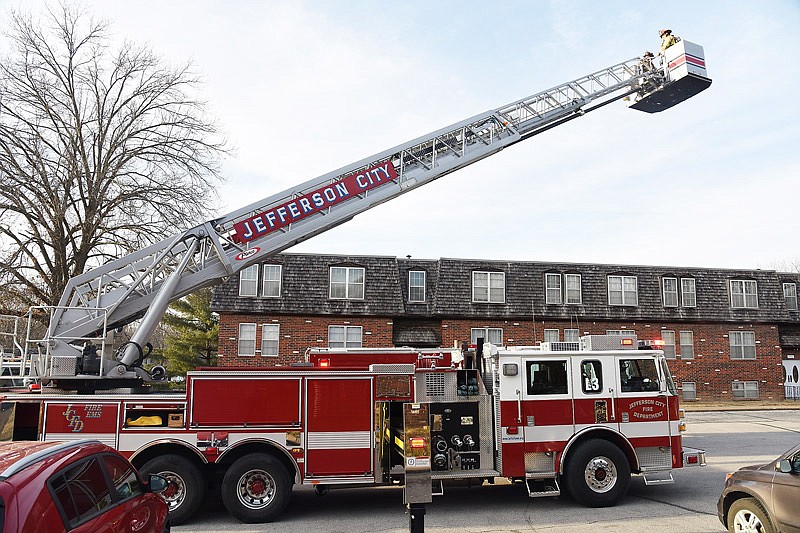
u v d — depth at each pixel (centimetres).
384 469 927
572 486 952
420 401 957
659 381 1004
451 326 2767
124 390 984
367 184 1239
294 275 2680
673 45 1510
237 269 1137
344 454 905
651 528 827
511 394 964
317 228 1192
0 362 1025
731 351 3044
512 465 950
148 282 1130
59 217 1892
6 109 1877
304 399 911
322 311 2645
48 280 1947
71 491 428
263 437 895
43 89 1916
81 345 1049
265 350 2612
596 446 961
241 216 1165
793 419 2280
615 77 1525
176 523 872
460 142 1355
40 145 1936
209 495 996
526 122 1420
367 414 919
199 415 892
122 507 491
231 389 902
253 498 884
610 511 930
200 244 1148
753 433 1856
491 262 2884
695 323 3019
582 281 2931
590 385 985
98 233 2066
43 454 440
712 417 2364
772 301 3116
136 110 2092
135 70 2094
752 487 681
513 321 2820
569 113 1466
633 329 2945
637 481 1158
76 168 1925
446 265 2828
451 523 867
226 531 840
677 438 992
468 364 1079
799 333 3262
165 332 4006
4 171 1827
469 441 961
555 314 2850
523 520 881
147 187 2061
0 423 876
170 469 876
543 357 983
